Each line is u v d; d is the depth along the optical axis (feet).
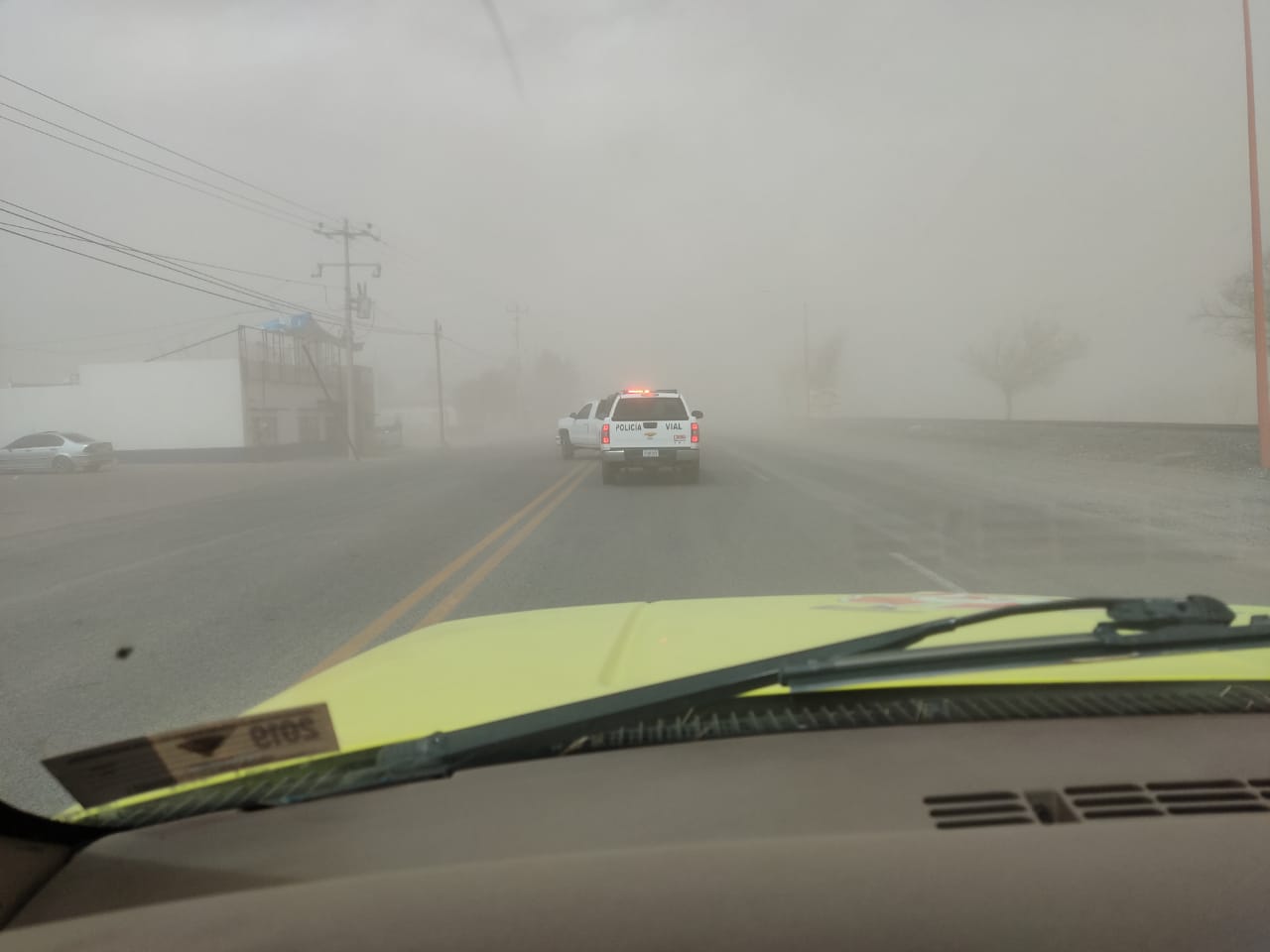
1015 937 5.03
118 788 6.56
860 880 5.54
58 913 5.60
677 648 10.09
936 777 6.86
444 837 6.23
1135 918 5.18
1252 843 5.94
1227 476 58.54
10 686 19.12
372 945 5.15
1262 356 60.03
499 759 7.39
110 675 19.86
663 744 7.68
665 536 38.63
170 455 137.39
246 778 6.83
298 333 152.76
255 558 37.06
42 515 62.34
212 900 5.65
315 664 20.44
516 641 10.80
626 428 63.67
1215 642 8.15
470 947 5.08
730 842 5.98
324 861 6.02
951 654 7.88
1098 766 7.04
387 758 7.01
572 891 5.52
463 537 40.70
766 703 8.21
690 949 4.99
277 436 145.18
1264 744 7.44
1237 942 5.02
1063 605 8.82
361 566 33.81
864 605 13.28
